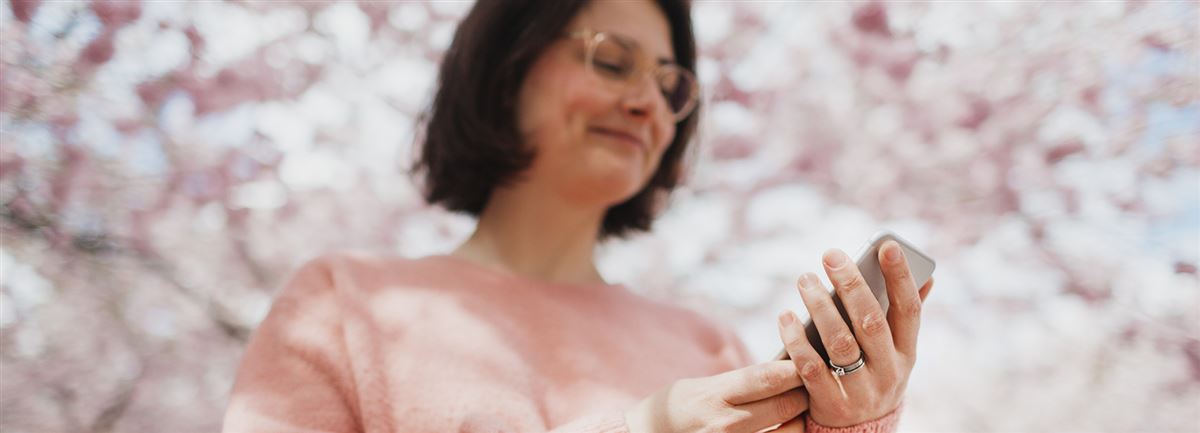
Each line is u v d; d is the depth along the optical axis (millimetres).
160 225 3326
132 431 3367
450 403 1166
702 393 975
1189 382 3441
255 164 3486
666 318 1603
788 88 3865
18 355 3189
